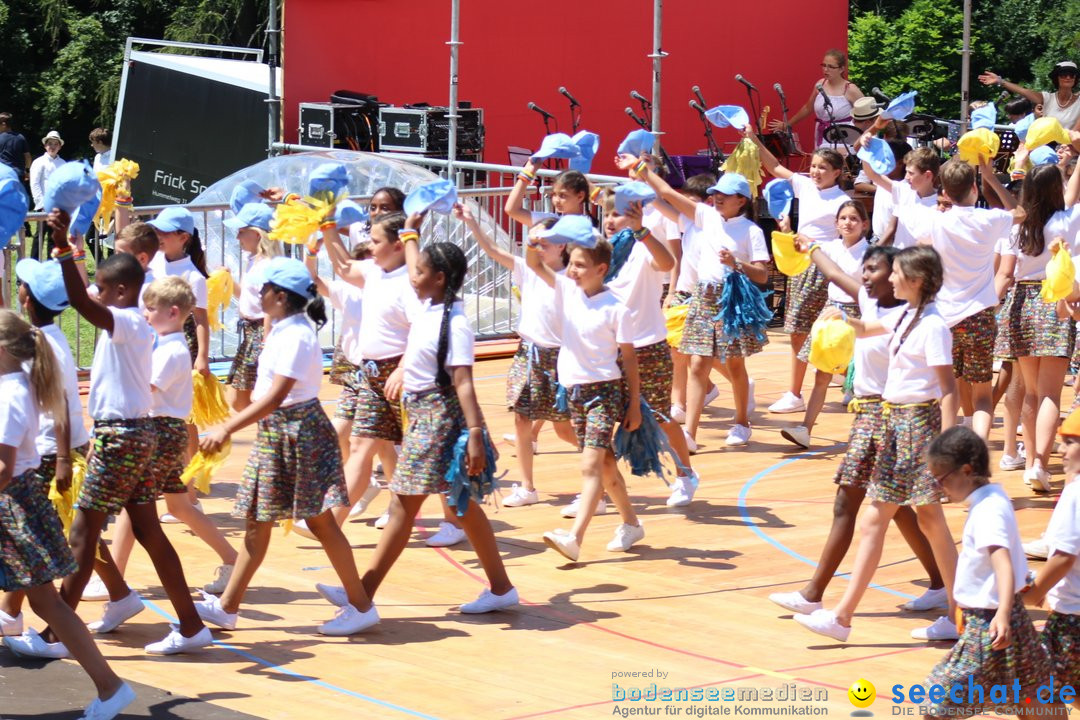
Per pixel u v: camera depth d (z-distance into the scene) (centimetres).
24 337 620
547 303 947
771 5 2091
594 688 665
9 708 629
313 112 2066
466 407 725
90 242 1817
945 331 703
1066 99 1691
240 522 954
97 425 681
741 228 1109
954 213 1003
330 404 1320
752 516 984
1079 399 1059
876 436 725
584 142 969
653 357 945
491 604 773
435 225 1573
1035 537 928
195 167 2288
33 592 607
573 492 1041
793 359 1306
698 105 1761
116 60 3916
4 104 4075
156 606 782
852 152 1698
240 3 3906
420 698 649
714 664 702
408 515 745
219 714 623
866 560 726
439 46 2145
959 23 3650
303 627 751
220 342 1502
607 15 2073
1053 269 912
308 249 888
